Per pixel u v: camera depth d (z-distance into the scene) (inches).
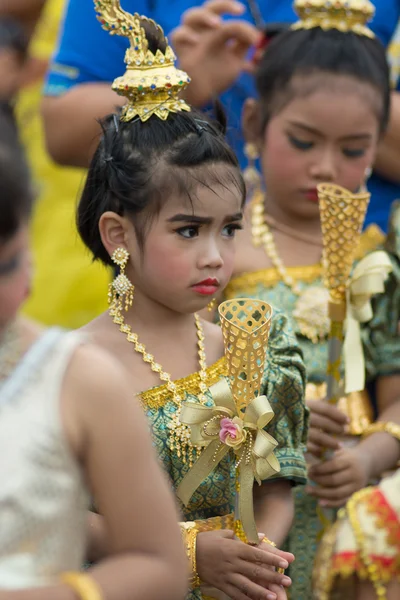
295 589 323.6
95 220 275.4
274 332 290.8
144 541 181.8
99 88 383.2
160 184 261.0
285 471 281.0
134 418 184.1
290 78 339.0
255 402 249.3
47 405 178.4
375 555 282.5
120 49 387.2
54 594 172.6
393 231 357.4
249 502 253.0
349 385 309.7
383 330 348.5
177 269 261.7
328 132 335.0
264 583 254.7
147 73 272.5
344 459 320.5
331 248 305.3
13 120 182.5
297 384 285.1
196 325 278.4
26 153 180.1
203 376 269.7
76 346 184.2
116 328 271.7
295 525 326.0
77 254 500.7
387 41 402.6
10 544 174.4
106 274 505.0
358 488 322.3
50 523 176.7
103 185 272.2
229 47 369.4
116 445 181.2
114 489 181.2
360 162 341.1
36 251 499.2
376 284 309.3
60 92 387.5
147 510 182.1
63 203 495.5
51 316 499.5
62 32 397.4
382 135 353.7
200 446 259.1
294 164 338.3
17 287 177.8
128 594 177.6
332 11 350.6
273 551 259.1
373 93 339.6
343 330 313.4
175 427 263.7
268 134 344.2
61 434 178.1
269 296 338.3
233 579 254.1
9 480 174.6
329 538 301.0
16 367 180.5
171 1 389.7
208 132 267.6
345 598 293.7
